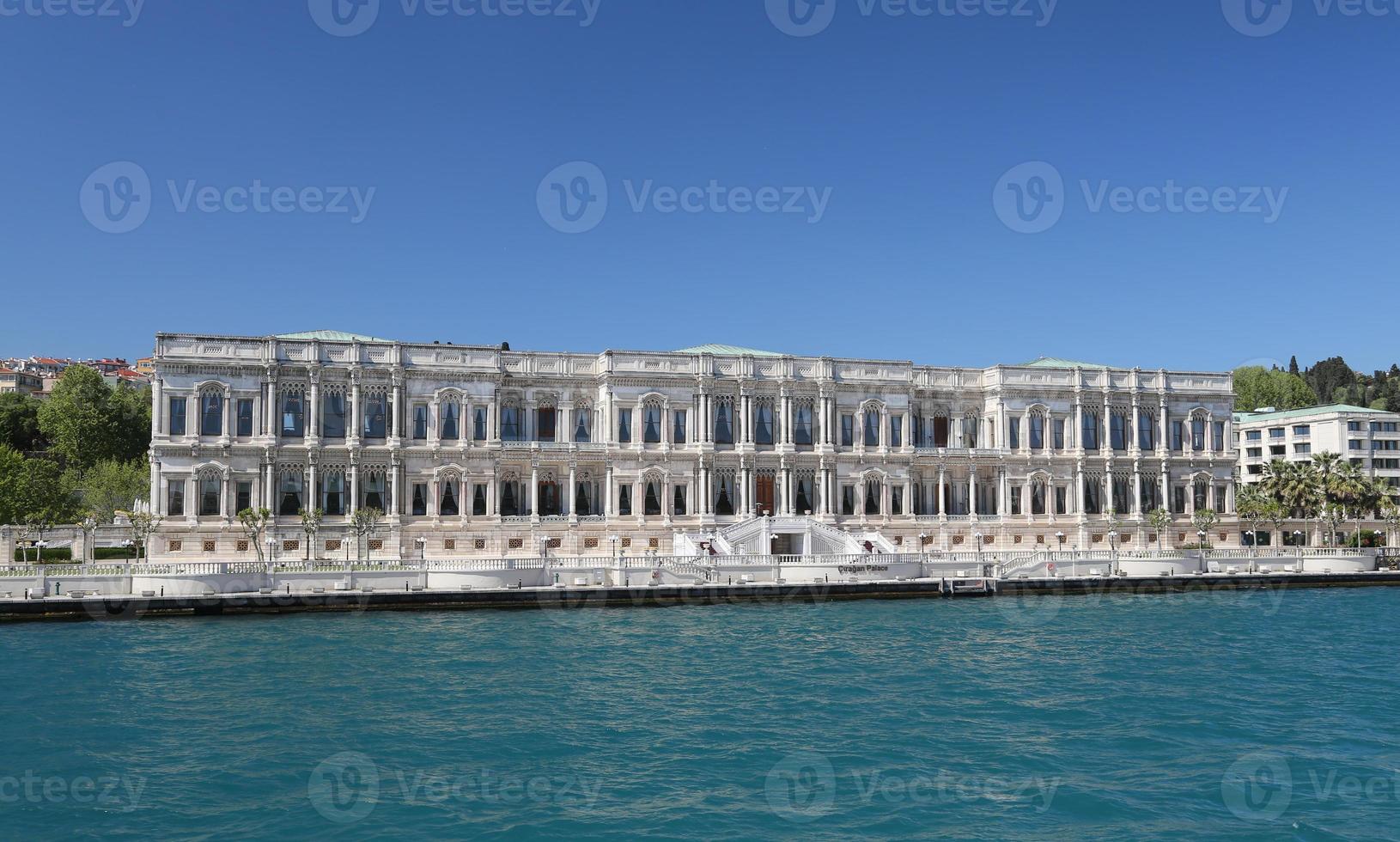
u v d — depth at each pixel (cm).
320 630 7312
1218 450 13275
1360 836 3503
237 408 10250
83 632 7100
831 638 7125
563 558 9044
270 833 3450
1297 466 12975
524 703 5128
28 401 17212
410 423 10756
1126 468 12812
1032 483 12488
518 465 11144
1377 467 17312
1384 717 4972
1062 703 5225
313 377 10431
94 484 12581
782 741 4509
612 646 6738
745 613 8425
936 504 12388
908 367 12256
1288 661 6384
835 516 11719
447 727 4678
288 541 10194
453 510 10812
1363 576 10831
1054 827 3566
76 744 4372
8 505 10681
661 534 11225
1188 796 3862
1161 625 7919
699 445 11431
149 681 5519
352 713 4894
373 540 10456
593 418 11600
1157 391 12975
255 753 4278
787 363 11825
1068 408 12700
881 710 5059
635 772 4072
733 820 3594
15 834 3416
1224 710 5106
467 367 10956
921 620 8050
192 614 7875
